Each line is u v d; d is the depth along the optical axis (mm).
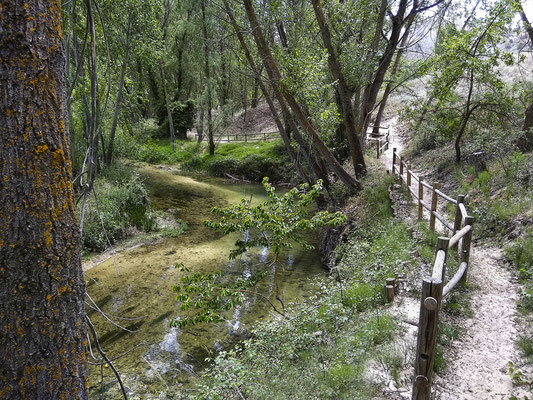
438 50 13406
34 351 1990
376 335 4820
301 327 5691
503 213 7594
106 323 7184
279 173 23812
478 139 11383
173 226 13469
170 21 32438
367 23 13953
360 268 7484
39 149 1950
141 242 11742
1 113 1869
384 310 5477
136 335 6777
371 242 8781
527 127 10406
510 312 4953
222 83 31578
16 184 1905
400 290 6051
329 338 5324
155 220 13422
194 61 30719
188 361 6023
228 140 31766
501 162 9805
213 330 6922
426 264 6570
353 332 5133
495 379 3785
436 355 4066
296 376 4398
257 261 10477
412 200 10664
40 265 1982
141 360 6039
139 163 26844
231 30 12320
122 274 9453
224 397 4480
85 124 15391
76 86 11961
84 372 2240
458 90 15594
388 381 3982
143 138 23406
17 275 1931
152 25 14945
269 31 11742
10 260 1918
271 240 6668
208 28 23781
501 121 11898
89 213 11320
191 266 10016
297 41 11758
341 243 9781
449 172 12016
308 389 4094
